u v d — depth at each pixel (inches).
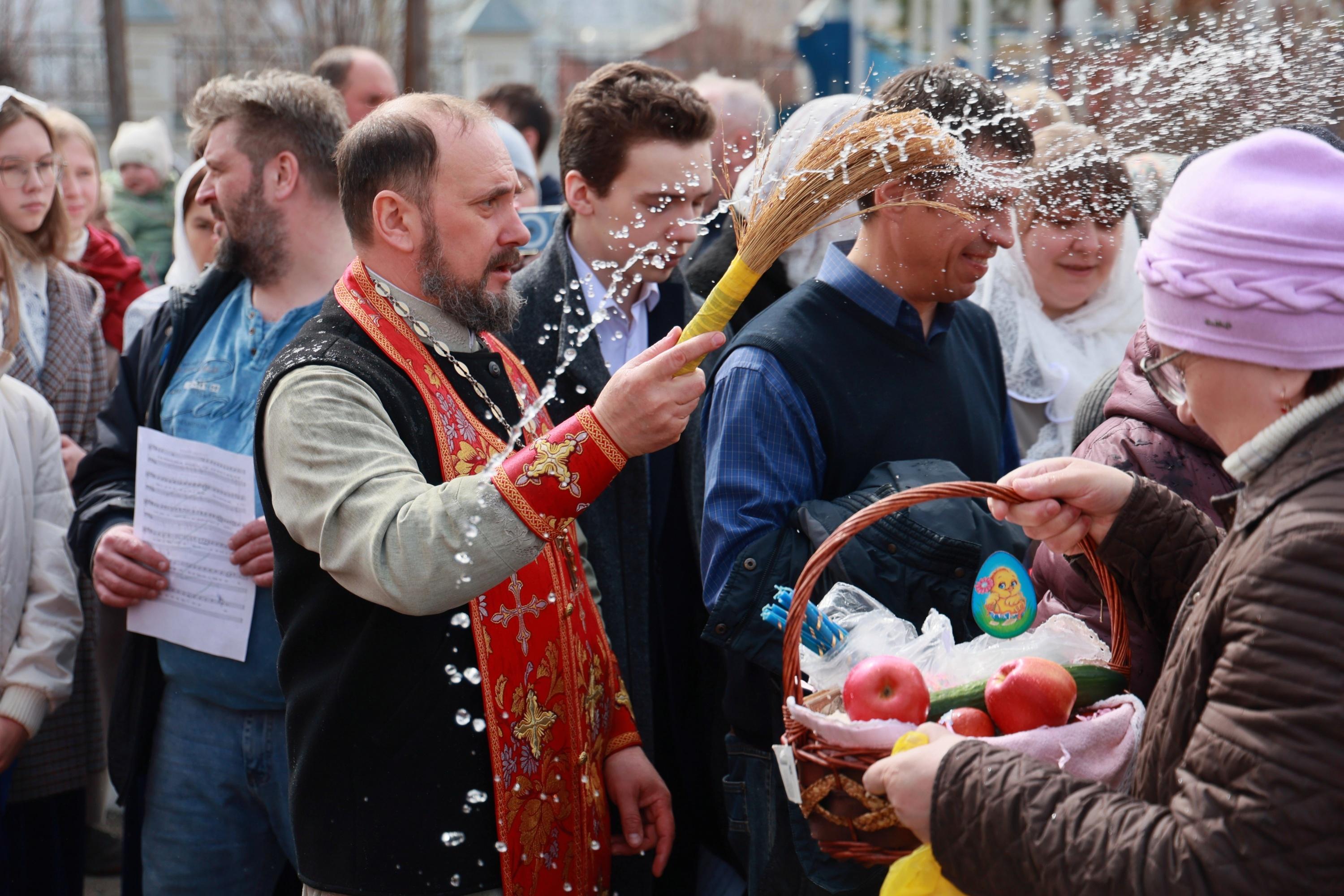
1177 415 60.1
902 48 270.7
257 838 95.6
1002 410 95.3
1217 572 46.6
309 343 70.8
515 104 218.5
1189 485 68.7
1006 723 55.7
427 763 68.4
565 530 76.0
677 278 104.7
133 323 121.1
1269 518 44.3
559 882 71.7
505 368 80.0
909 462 77.4
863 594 68.9
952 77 79.4
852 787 54.0
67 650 103.3
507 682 69.4
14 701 100.1
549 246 102.0
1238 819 41.8
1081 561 65.2
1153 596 61.6
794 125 82.9
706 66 644.1
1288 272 44.6
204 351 98.8
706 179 100.6
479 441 72.8
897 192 76.4
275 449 68.4
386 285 73.7
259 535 90.7
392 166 71.9
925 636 64.0
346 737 69.1
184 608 93.2
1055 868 45.5
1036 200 97.1
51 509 106.3
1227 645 44.4
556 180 226.1
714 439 80.3
